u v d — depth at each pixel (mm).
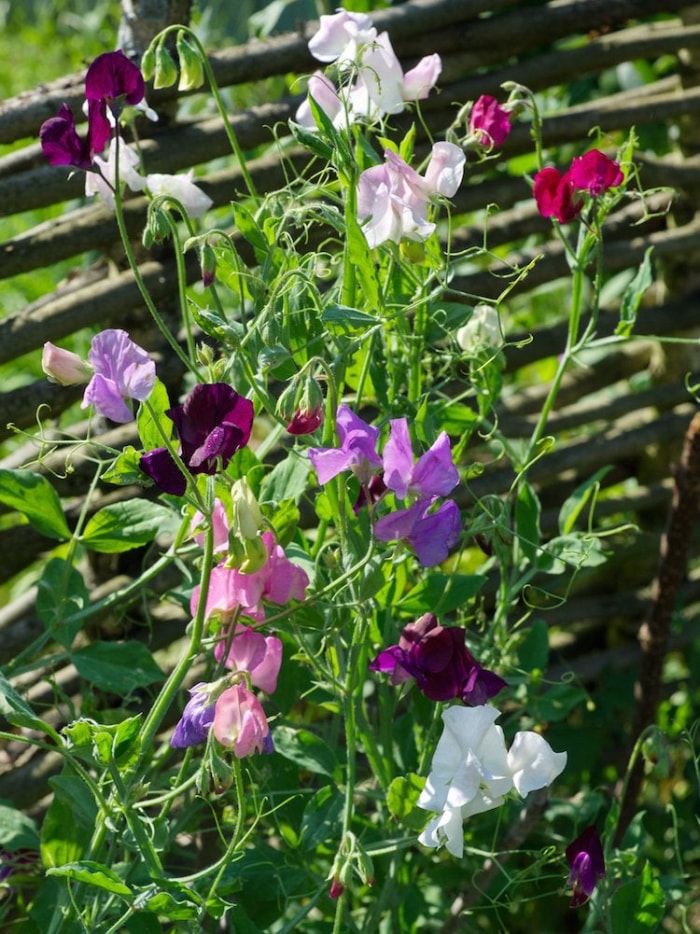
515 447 1674
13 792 1593
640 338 1490
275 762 1478
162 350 1631
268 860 1440
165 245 1617
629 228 1868
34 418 1603
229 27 2805
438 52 1740
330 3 2168
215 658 1419
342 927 1448
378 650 1432
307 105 1427
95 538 1425
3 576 1623
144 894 1308
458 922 1526
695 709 1891
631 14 1798
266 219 1399
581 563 1488
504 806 1573
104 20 3332
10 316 1592
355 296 1395
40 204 1590
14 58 3434
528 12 1761
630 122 1818
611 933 1417
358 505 1390
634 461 1979
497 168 2127
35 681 1612
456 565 1440
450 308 1456
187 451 1269
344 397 1524
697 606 2127
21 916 1517
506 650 1552
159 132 1622
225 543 1295
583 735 1773
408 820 1332
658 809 1785
